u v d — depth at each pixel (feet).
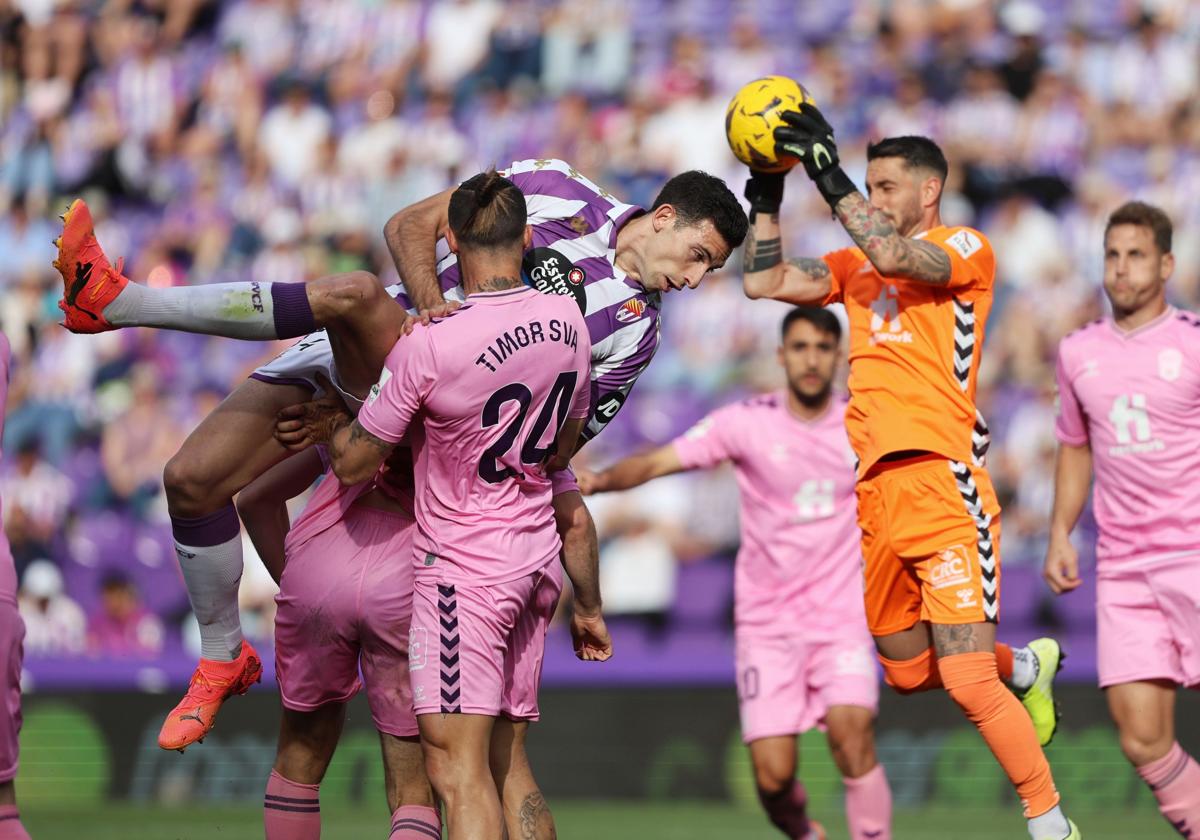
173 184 176.35
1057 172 163.32
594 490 87.25
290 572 58.34
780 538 85.87
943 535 63.67
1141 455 71.51
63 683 123.65
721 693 118.73
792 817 86.63
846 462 85.71
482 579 53.47
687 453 87.61
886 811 83.46
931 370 64.08
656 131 171.12
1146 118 166.61
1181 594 70.74
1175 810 71.20
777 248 65.21
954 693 63.05
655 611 136.67
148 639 141.38
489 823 52.60
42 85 183.52
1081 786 113.09
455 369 51.98
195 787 121.60
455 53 181.68
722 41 177.68
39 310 165.89
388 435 52.85
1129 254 71.41
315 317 53.26
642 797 118.62
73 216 51.65
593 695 120.16
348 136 175.63
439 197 58.34
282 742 60.75
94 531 146.00
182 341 158.40
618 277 58.44
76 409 155.53
